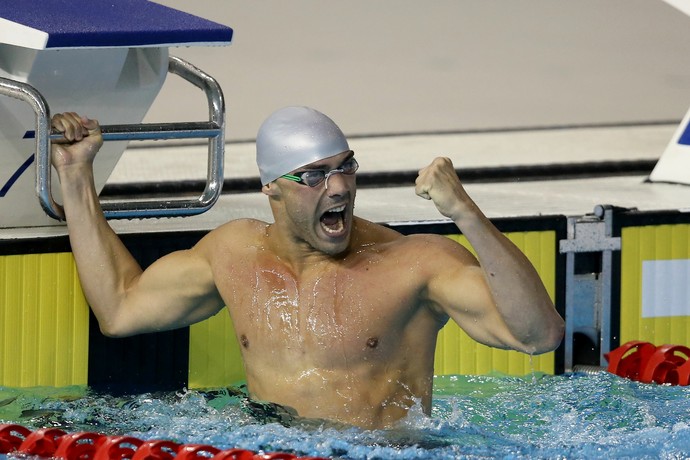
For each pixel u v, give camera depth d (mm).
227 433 11055
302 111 11031
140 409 12352
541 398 13062
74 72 12781
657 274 15039
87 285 12477
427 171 10070
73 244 12430
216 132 13305
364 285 11000
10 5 12664
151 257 13391
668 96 27609
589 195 16422
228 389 13578
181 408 12383
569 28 36312
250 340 11297
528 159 19109
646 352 14141
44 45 11672
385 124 24594
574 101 27188
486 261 10062
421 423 11148
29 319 13008
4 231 13281
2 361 12961
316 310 11039
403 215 14742
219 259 11688
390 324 10930
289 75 30125
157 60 13359
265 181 10992
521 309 10047
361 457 10391
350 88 28781
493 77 30328
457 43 34531
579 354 14984
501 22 37281
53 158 12336
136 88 13359
